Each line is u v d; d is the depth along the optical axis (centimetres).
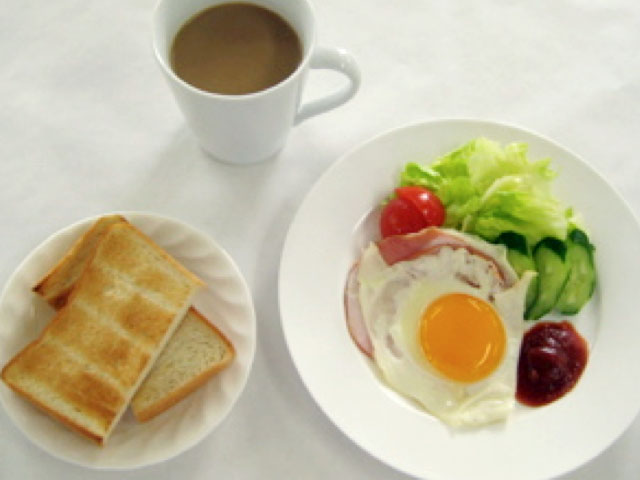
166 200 41
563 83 46
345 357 36
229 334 36
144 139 42
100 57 44
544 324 39
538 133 42
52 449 32
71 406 33
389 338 38
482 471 33
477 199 40
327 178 39
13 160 41
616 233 39
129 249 36
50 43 45
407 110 44
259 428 35
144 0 46
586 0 48
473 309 39
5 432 34
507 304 39
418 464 33
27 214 40
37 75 44
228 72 35
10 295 35
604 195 40
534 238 40
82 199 41
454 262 40
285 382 36
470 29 47
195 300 37
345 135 43
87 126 42
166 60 34
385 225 40
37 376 33
